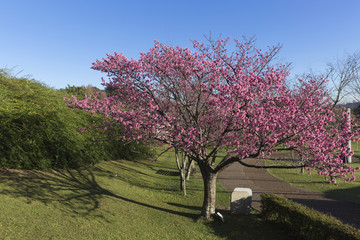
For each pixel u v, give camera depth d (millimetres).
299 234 7527
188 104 9016
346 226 6461
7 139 9836
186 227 8086
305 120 7004
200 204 11641
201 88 8172
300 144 7652
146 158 23641
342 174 6773
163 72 8719
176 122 8188
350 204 11891
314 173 20719
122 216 8188
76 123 13867
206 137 8984
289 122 7008
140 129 8352
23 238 5418
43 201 7707
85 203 8539
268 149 6949
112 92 9328
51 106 12273
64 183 10266
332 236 6289
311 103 8352
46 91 12922
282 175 20141
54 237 5789
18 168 10141
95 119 15055
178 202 11719
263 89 7398
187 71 8602
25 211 6676
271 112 7062
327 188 15344
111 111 8086
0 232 5371
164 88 9328
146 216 8641
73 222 6832
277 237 7727
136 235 6945
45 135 11461
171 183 16094
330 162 6875
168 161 25500
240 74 7438
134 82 8797
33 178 9648
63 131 12188
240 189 10391
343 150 6715
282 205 8516
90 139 15047
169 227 7941
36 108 11219
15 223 5918
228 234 7801
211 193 9102
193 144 8062
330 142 7082
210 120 8805
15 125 10250
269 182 17500
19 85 11672
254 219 9422
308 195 13711
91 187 10852
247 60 9641
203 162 9016
